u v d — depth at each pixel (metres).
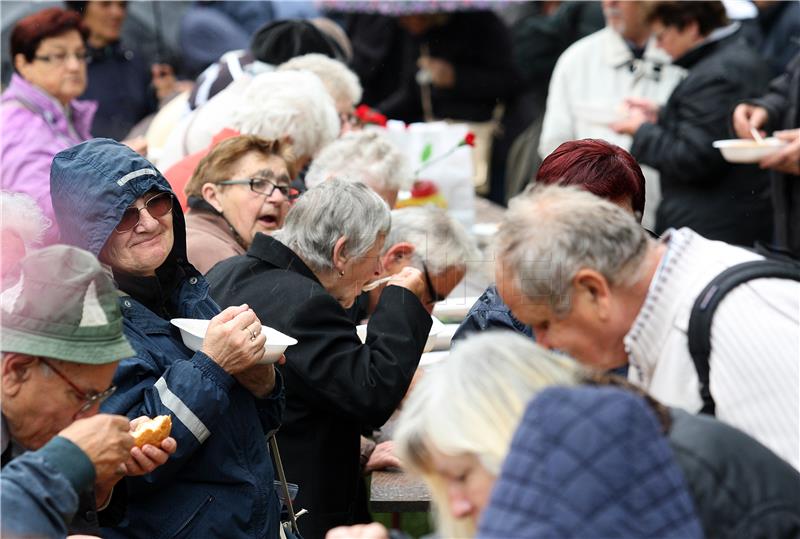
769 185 16.20
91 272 7.00
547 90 24.44
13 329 6.82
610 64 18.98
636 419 4.90
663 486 4.80
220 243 11.37
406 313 9.86
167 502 8.16
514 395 5.46
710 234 16.41
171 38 23.33
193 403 7.98
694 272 7.28
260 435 8.69
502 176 24.75
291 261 9.90
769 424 6.98
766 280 7.18
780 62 22.56
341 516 9.98
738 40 16.69
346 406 9.50
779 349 6.97
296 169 13.33
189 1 23.97
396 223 11.15
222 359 8.15
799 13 22.53
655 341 7.25
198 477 8.23
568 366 5.78
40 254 6.98
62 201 8.45
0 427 6.94
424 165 16.70
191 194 11.84
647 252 7.15
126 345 7.14
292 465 9.73
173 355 8.49
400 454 5.67
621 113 17.30
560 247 6.90
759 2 22.75
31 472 6.49
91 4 21.62
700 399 7.22
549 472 4.78
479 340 5.77
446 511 5.59
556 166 9.02
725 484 5.81
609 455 4.78
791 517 5.80
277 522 8.78
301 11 25.62
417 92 25.39
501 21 24.80
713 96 16.14
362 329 10.66
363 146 12.76
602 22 23.91
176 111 17.72
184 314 9.00
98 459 6.71
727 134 16.16
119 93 22.23
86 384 6.99
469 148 16.94
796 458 6.89
